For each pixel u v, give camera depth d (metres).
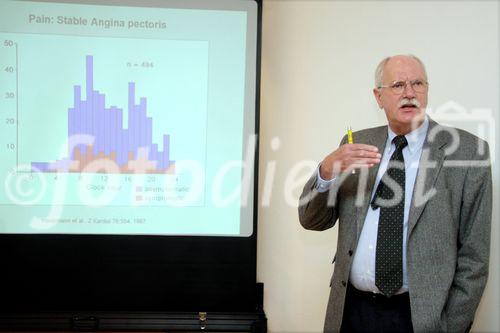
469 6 1.87
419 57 1.90
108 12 1.77
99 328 1.72
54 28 1.75
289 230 1.96
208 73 1.79
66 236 1.76
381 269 1.48
